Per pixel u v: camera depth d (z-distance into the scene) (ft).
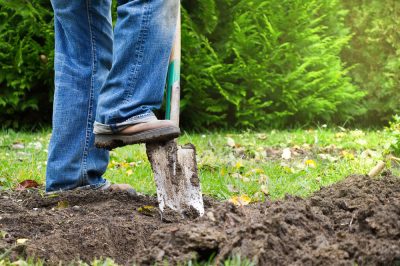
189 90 24.53
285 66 24.99
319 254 9.44
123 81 11.32
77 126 12.70
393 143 17.78
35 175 15.19
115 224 11.00
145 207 11.74
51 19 24.50
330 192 11.35
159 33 11.26
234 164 16.80
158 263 9.55
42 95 25.52
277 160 17.81
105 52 12.70
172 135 11.41
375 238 9.87
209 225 10.12
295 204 10.41
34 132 25.18
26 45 23.95
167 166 11.51
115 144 11.59
